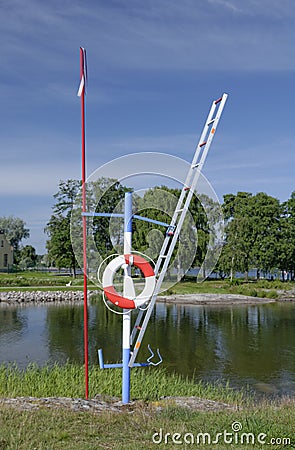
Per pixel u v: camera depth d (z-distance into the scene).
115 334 21.84
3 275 57.59
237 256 48.88
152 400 9.05
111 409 7.74
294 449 5.89
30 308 32.16
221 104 8.42
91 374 10.92
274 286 44.62
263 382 14.16
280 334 22.33
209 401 9.22
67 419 6.69
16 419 6.44
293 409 8.10
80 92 8.39
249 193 56.88
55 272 65.62
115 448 5.58
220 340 20.75
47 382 10.16
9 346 19.14
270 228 52.72
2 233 73.06
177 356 17.62
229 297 37.81
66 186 53.00
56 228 53.38
